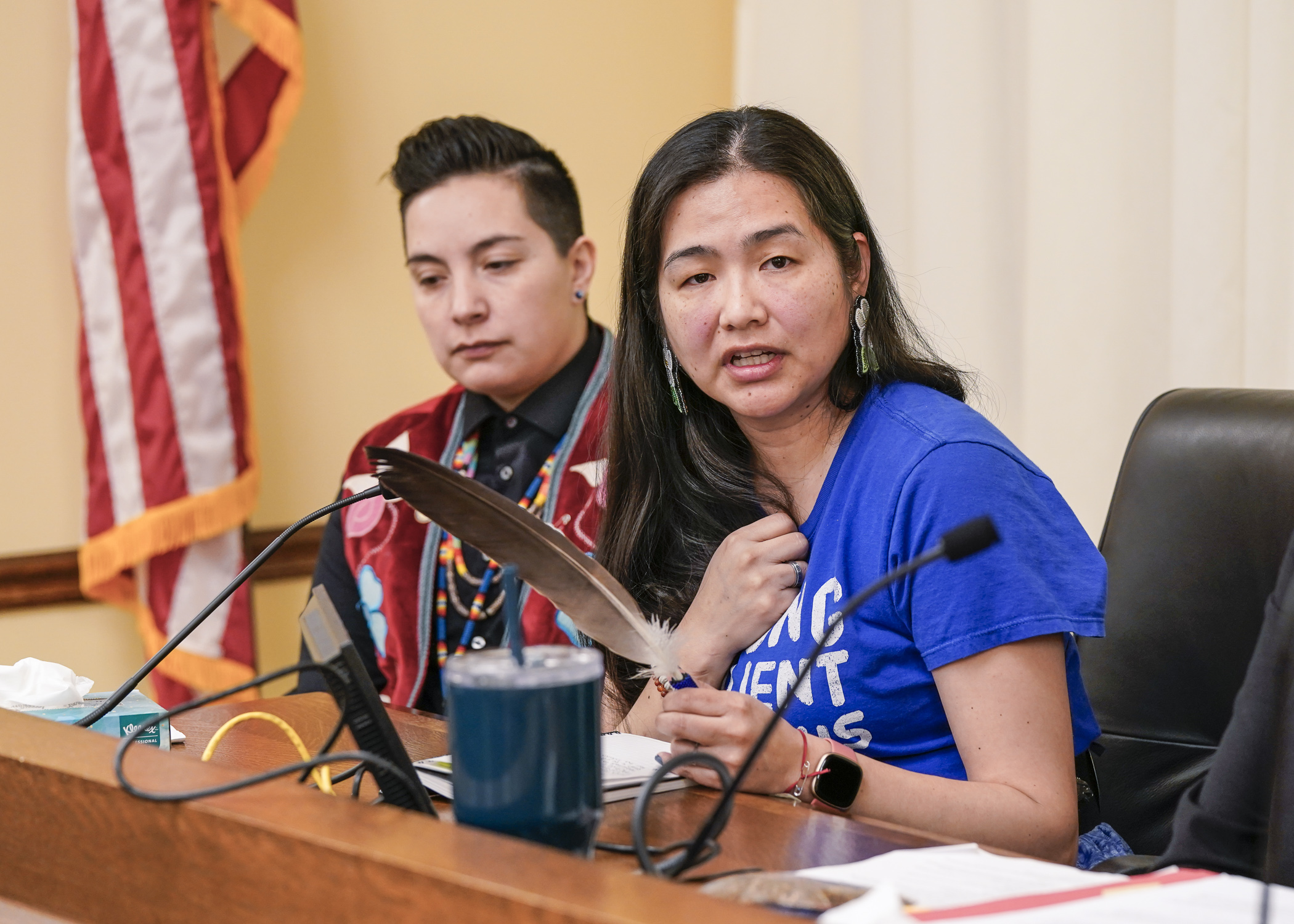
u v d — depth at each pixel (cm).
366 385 432
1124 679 211
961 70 421
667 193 197
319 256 420
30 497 376
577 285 308
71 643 382
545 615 282
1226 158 348
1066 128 387
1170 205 373
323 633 129
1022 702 167
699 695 158
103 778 113
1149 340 379
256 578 407
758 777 155
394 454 146
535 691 106
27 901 121
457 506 150
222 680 375
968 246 424
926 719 181
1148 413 219
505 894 85
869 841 132
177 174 363
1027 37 403
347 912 95
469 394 311
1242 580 201
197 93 365
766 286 190
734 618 195
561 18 471
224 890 103
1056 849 161
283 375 414
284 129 388
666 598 214
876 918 88
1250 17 342
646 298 212
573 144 477
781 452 206
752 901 105
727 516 214
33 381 375
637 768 160
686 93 505
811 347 192
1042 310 395
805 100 477
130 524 364
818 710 185
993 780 164
